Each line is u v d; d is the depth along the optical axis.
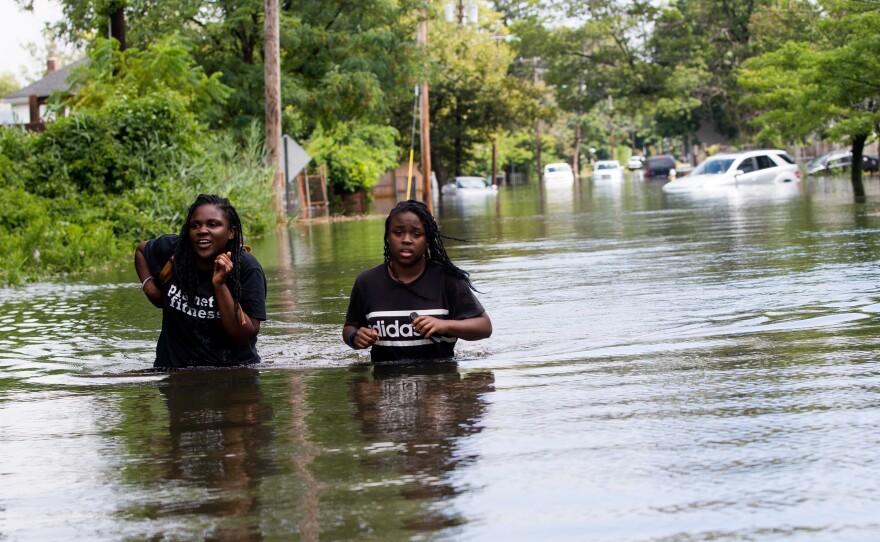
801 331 5.82
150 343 6.59
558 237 15.55
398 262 5.45
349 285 9.77
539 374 4.84
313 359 5.68
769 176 37.62
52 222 15.68
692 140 91.25
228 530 2.71
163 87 22.19
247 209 20.19
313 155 40.78
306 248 15.72
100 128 17.98
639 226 17.31
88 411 4.42
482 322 5.41
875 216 16.23
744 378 4.52
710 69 71.12
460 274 5.50
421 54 33.03
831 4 32.31
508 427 3.75
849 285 7.78
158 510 2.91
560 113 85.00
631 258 11.22
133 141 18.55
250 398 4.55
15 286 11.06
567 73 71.31
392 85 32.72
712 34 70.06
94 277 12.11
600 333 6.11
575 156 118.38
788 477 2.99
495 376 4.84
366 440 3.63
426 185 40.25
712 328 6.09
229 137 23.42
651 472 3.10
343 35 31.06
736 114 70.88
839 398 4.03
